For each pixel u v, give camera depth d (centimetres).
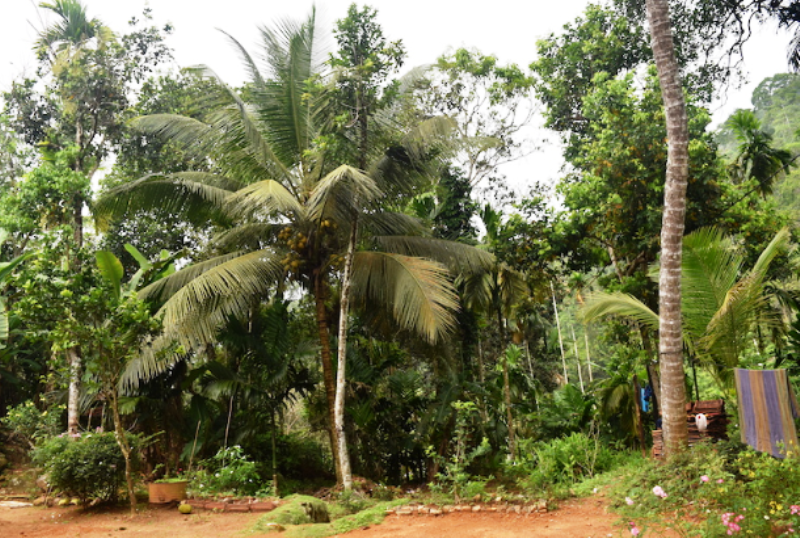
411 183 1177
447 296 1095
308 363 1430
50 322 823
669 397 774
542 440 1389
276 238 1222
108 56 1739
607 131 1217
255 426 1244
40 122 1891
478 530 658
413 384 1361
